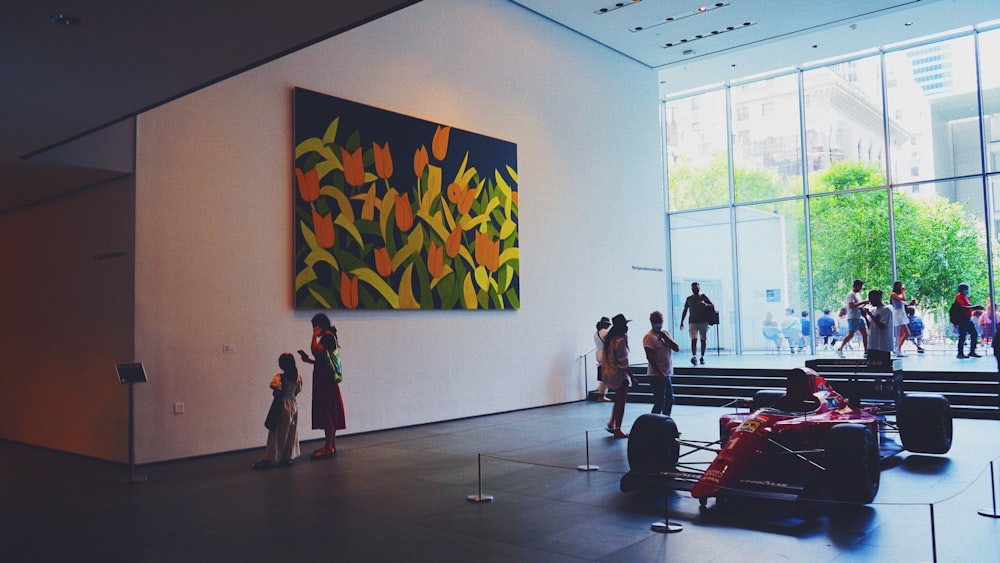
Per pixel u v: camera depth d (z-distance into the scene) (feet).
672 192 76.02
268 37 19.80
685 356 66.74
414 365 42.19
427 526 20.53
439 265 43.62
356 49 40.34
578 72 55.83
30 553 18.71
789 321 68.85
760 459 25.39
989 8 55.16
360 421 39.19
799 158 68.59
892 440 31.76
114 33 19.38
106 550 18.86
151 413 31.58
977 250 60.34
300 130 37.27
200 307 33.42
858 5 52.29
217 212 34.27
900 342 55.47
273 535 19.92
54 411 36.63
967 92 60.90
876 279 64.69
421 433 39.01
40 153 29.63
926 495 22.95
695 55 61.57
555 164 53.01
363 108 40.19
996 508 21.18
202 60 21.36
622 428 39.45
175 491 25.99
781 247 69.56
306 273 37.01
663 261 64.08
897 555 17.11
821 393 26.48
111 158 31.12
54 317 36.94
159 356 31.99
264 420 35.50
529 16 51.75
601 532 19.58
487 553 17.90
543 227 51.67
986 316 59.72
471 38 47.19
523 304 49.67
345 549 18.45
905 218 63.52
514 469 28.86
